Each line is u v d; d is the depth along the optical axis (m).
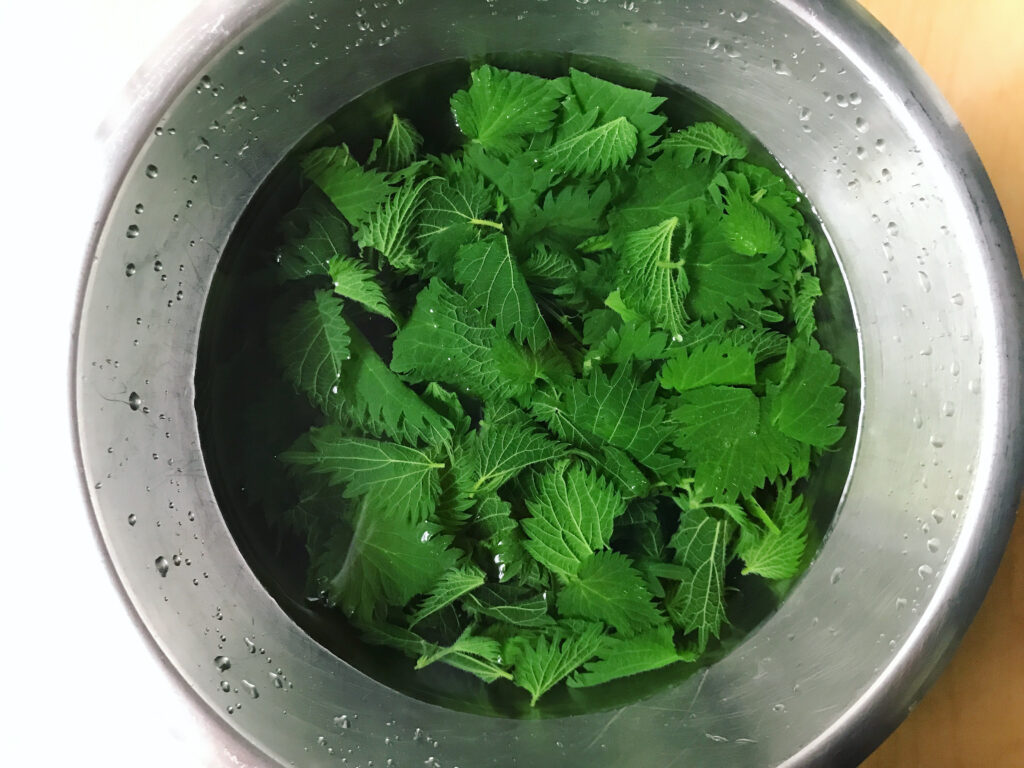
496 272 0.23
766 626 0.23
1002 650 0.22
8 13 0.23
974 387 0.18
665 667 0.23
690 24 0.21
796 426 0.24
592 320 0.23
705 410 0.23
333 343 0.23
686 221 0.24
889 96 0.18
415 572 0.23
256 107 0.21
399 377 0.23
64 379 0.19
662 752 0.22
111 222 0.19
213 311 0.24
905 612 0.19
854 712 0.18
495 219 0.24
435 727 0.23
